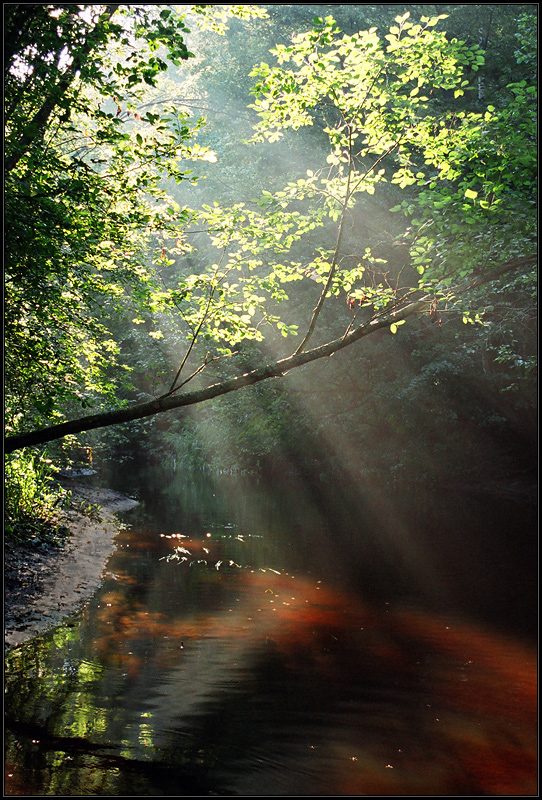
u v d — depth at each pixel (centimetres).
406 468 2398
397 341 2536
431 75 628
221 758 464
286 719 529
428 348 2483
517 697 576
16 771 437
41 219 625
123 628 755
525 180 679
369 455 2539
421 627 769
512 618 803
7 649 674
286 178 2298
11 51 574
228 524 1490
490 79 2152
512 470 2286
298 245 2328
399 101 634
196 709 545
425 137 659
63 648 685
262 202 645
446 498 2014
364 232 2400
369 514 1675
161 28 543
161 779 434
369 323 637
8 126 653
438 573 1028
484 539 1321
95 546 1196
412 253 700
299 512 1700
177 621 784
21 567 942
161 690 582
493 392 2386
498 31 2097
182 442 3262
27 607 805
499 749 486
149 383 3045
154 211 712
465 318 733
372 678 616
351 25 2131
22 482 1172
